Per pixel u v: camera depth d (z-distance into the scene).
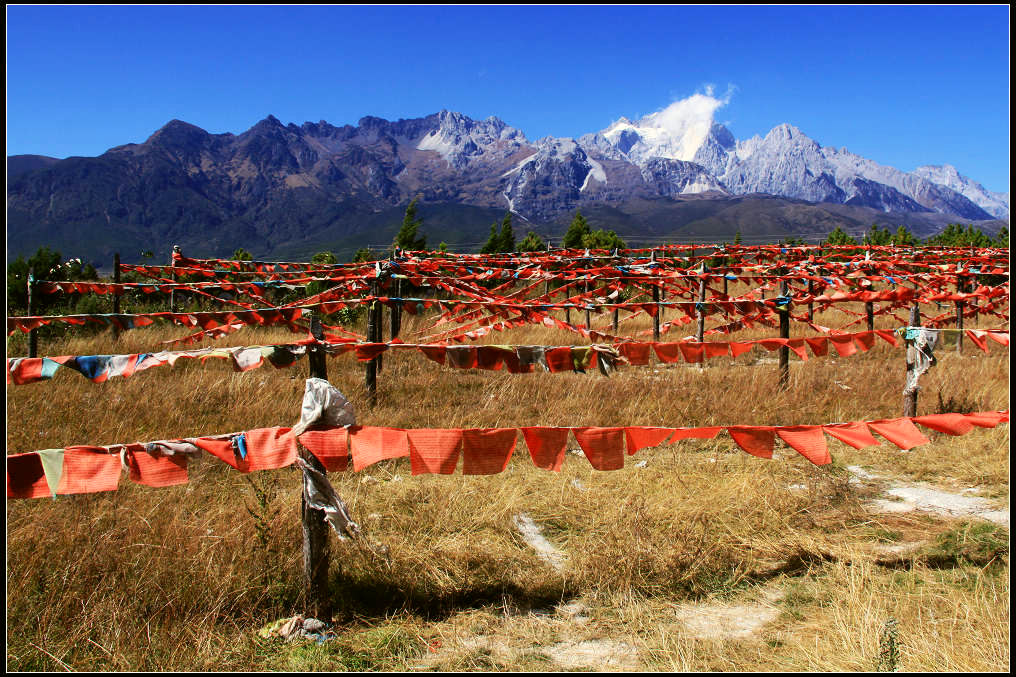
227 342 12.02
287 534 4.71
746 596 4.54
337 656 3.79
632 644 4.00
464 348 4.81
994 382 9.69
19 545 4.29
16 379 4.38
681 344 6.92
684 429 4.50
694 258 14.77
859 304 21.06
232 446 3.94
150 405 7.70
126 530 4.61
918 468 6.93
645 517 5.45
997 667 3.53
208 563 4.27
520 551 5.08
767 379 9.84
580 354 5.07
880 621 4.02
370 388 9.00
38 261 15.90
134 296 16.75
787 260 20.39
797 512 5.76
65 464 3.73
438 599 4.46
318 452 3.99
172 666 3.61
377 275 9.84
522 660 3.81
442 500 5.74
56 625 3.79
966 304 13.52
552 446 4.34
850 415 8.52
